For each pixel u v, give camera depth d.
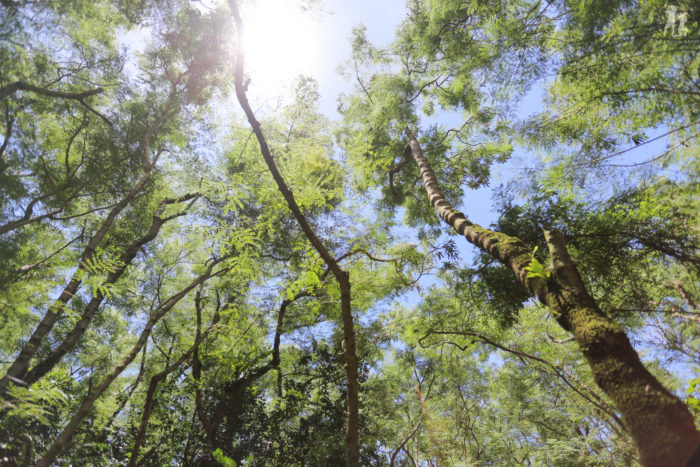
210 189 8.36
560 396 7.75
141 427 5.91
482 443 9.08
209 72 7.75
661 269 5.36
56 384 5.91
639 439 2.00
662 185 5.00
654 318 4.92
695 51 4.01
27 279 5.50
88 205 8.06
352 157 7.07
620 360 2.26
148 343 10.56
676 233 4.87
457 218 5.08
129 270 9.48
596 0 4.69
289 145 6.89
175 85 8.48
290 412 8.08
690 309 4.55
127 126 7.80
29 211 5.97
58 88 6.73
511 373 9.84
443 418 9.43
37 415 4.29
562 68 5.54
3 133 6.17
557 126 6.43
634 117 5.64
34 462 4.54
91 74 7.16
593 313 2.54
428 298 8.70
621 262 5.43
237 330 7.96
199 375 8.43
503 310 6.52
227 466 6.28
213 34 6.89
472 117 9.59
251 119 4.73
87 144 7.55
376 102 9.22
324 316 10.01
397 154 9.63
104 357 9.10
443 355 9.68
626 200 5.44
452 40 7.88
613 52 4.87
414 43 9.04
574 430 7.52
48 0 5.76
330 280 6.20
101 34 7.13
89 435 5.52
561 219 5.79
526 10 6.16
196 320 9.24
